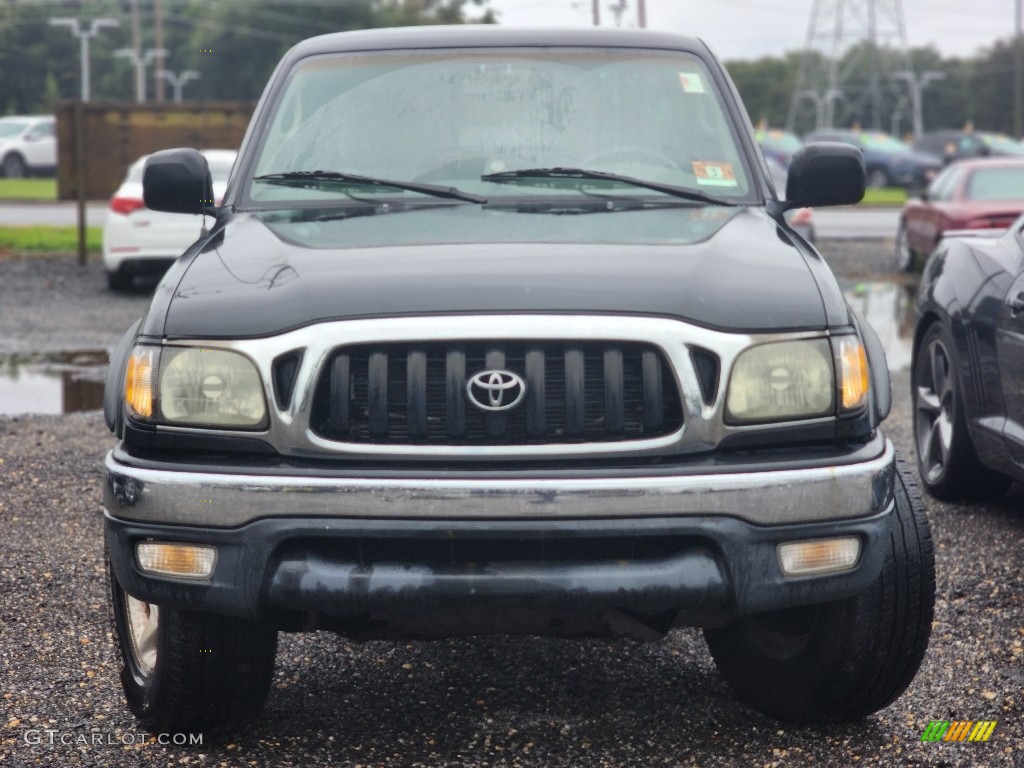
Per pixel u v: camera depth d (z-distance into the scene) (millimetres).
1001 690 3998
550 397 3230
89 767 3492
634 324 3223
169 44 104938
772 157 41469
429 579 3146
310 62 4668
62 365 10305
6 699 3938
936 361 6340
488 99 4473
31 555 5324
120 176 18219
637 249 3594
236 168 4352
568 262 3457
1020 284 5484
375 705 3961
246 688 3613
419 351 3215
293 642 4492
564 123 4398
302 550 3205
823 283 3484
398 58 4633
